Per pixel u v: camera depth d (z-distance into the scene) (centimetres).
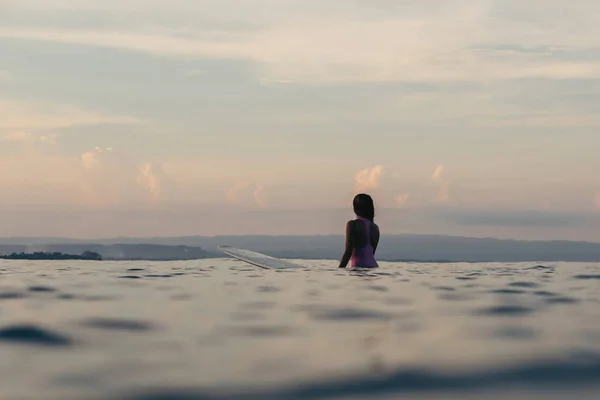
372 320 321
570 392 178
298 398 173
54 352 236
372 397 173
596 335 273
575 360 218
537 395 175
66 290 481
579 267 840
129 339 264
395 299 423
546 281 590
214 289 494
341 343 254
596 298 436
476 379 192
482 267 831
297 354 231
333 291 480
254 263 822
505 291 487
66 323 308
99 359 223
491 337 268
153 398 172
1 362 218
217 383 188
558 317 333
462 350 237
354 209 768
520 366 210
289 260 1047
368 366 210
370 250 766
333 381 190
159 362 217
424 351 236
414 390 180
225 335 274
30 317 329
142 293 462
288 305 386
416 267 812
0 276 621
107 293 461
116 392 178
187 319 323
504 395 175
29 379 194
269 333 279
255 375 198
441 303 399
